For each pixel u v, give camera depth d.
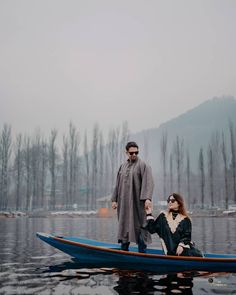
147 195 5.18
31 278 4.00
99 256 5.07
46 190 59.78
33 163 51.25
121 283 3.71
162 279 3.88
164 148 53.28
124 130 57.56
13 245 8.13
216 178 60.03
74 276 4.10
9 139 49.09
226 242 8.63
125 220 5.38
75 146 50.81
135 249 5.82
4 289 3.47
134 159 5.57
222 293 3.28
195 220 27.02
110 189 55.78
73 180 51.34
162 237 4.99
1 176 48.38
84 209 49.97
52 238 5.26
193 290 3.40
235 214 35.62
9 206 56.50
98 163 58.88
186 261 4.53
